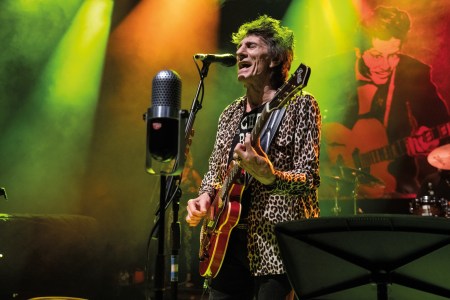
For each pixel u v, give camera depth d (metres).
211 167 2.64
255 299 2.25
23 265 4.81
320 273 1.60
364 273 1.57
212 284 2.44
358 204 6.93
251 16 8.05
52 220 5.09
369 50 7.34
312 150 2.22
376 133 7.15
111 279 5.67
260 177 2.05
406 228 1.47
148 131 1.79
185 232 6.56
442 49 7.02
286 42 2.44
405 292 1.57
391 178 6.99
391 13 7.27
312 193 2.30
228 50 8.13
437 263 1.49
